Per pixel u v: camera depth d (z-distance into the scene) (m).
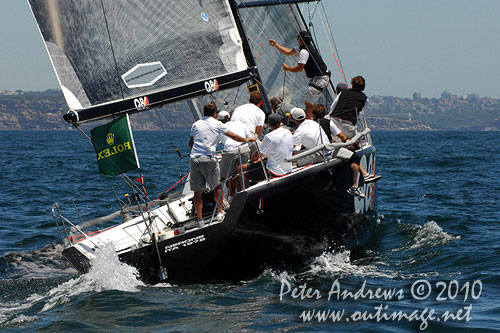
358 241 35.59
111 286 27.58
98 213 52.50
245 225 26.97
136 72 30.08
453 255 32.78
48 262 35.62
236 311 23.97
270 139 28.56
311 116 37.50
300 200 28.84
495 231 39.81
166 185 72.81
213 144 27.97
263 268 28.97
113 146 27.05
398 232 40.22
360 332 21.27
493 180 74.69
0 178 85.38
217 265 27.62
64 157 141.75
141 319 23.27
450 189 64.88
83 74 28.78
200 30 31.61
